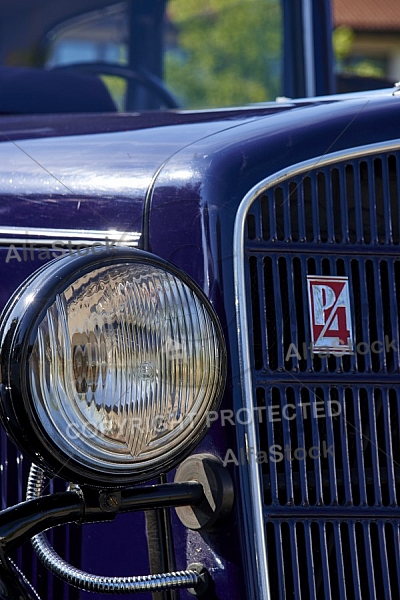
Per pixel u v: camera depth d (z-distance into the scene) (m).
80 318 2.55
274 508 2.82
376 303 2.97
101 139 3.57
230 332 2.82
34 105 5.06
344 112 3.06
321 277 2.92
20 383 2.50
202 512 2.82
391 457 2.94
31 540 2.93
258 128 3.07
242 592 2.77
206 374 2.63
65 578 2.81
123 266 2.61
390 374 2.97
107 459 2.55
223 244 2.85
